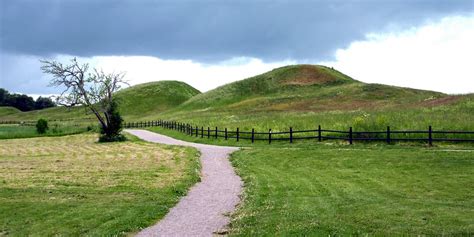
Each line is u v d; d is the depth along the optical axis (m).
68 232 12.65
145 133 64.81
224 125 53.66
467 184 18.38
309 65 128.12
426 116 40.22
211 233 12.45
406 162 23.73
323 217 13.75
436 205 15.15
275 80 119.62
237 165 26.75
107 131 51.19
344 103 83.12
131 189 19.28
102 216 14.40
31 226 13.34
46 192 18.70
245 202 16.53
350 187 18.84
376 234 11.70
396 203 15.58
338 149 29.61
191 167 25.83
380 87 98.06
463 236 11.50
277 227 12.53
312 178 21.30
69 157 34.62
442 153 25.11
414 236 11.50
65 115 144.00
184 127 56.38
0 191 18.97
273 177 21.95
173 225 13.45
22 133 64.75
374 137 33.00
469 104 47.62
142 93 152.75
